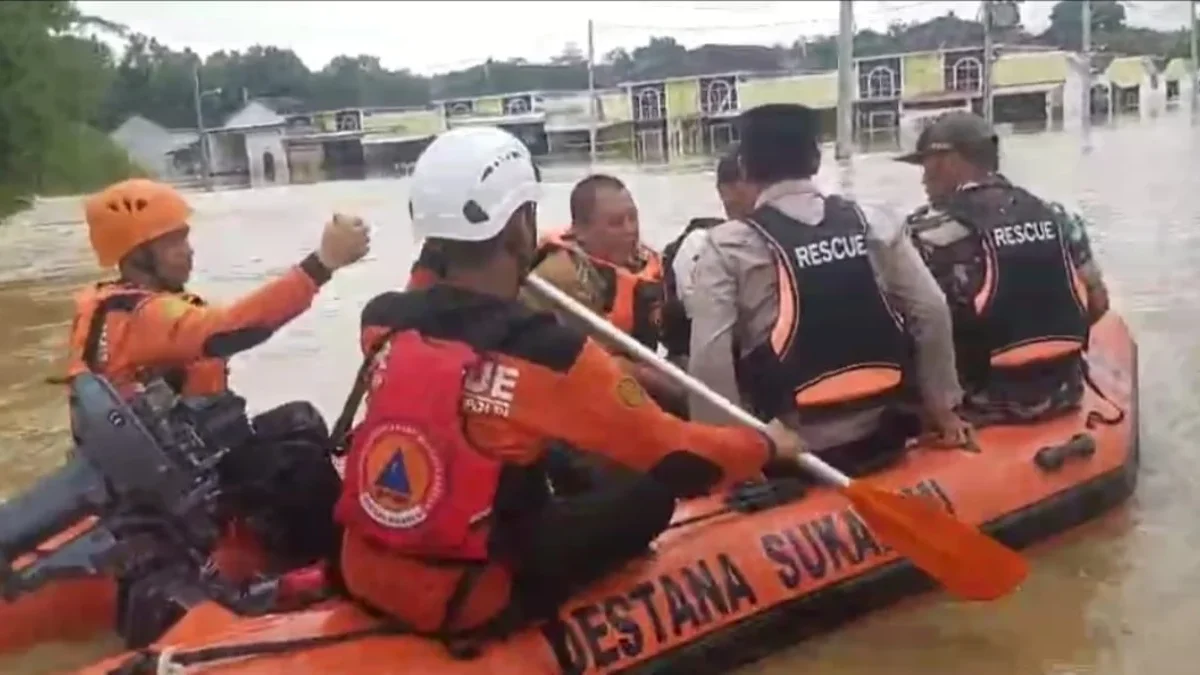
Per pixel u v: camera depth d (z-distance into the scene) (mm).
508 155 3277
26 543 3885
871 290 4203
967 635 3971
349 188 29203
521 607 3355
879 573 4062
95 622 4113
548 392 3148
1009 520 4391
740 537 3906
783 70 31859
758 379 4133
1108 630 3949
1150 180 15539
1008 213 4777
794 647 3895
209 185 33750
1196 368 6594
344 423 3816
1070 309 4840
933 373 4395
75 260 16250
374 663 3242
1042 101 26938
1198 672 3678
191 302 4266
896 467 4387
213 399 4191
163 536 3916
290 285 4184
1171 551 4469
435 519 3174
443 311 3236
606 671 3465
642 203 17234
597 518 3438
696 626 3662
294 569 4172
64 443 6496
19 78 27344
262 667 3232
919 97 28125
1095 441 4766
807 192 4199
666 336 4871
